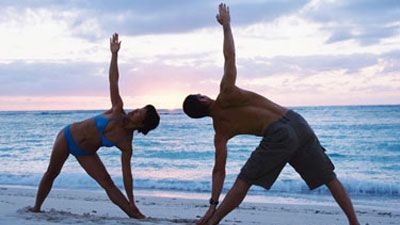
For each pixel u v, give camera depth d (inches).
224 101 184.9
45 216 207.0
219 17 181.5
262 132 185.0
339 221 320.2
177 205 379.6
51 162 215.3
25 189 473.4
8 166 795.4
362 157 887.7
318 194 484.1
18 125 2271.2
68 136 210.7
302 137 183.9
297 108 3376.0
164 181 570.6
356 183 528.7
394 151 970.1
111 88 208.7
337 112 2679.6
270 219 320.2
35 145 1256.8
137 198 425.7
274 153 181.5
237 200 187.0
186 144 1189.1
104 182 212.4
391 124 1588.3
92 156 213.5
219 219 189.6
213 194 192.2
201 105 187.8
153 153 986.1
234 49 181.6
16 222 191.8
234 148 1051.9
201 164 812.0
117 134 206.4
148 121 205.2
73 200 385.7
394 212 372.2
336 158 882.1
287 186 519.5
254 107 185.5
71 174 586.2
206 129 1688.0
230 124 187.2
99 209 326.3
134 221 200.2
